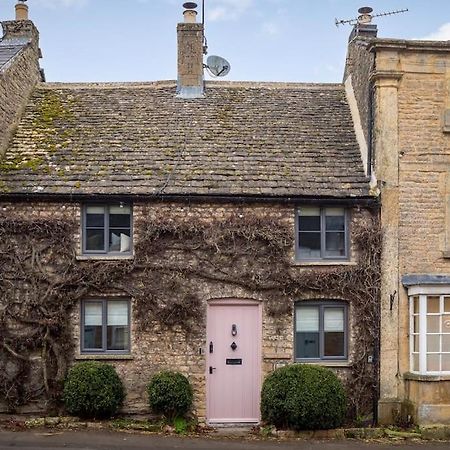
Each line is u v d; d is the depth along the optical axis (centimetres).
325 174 1584
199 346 1498
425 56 1559
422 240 1527
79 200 1506
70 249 1494
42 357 1466
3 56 1747
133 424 1414
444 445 1334
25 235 1492
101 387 1405
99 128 1723
